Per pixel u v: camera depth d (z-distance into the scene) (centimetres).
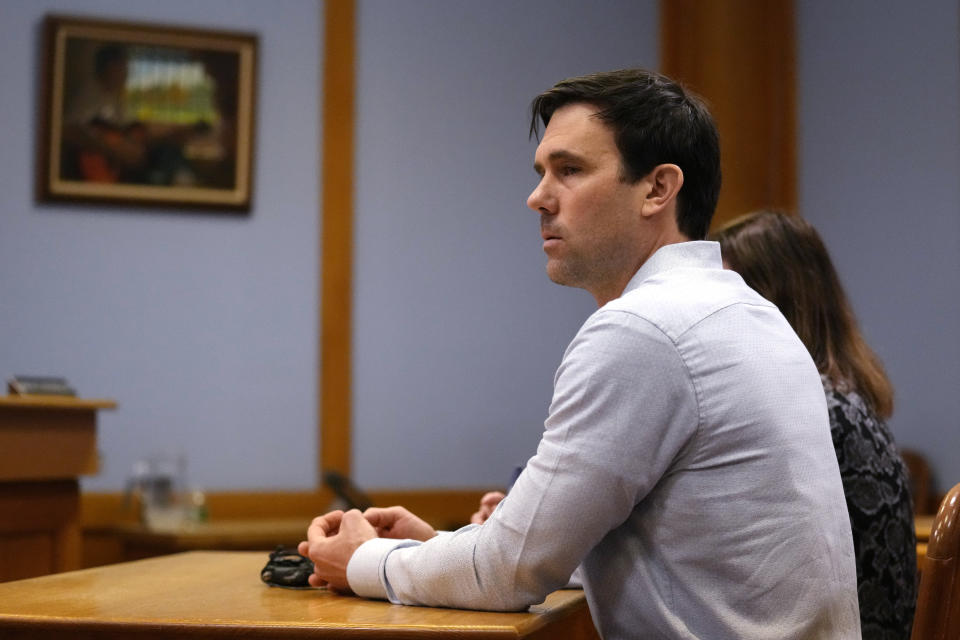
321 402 1066
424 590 281
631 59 1151
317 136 1087
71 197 1027
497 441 1095
